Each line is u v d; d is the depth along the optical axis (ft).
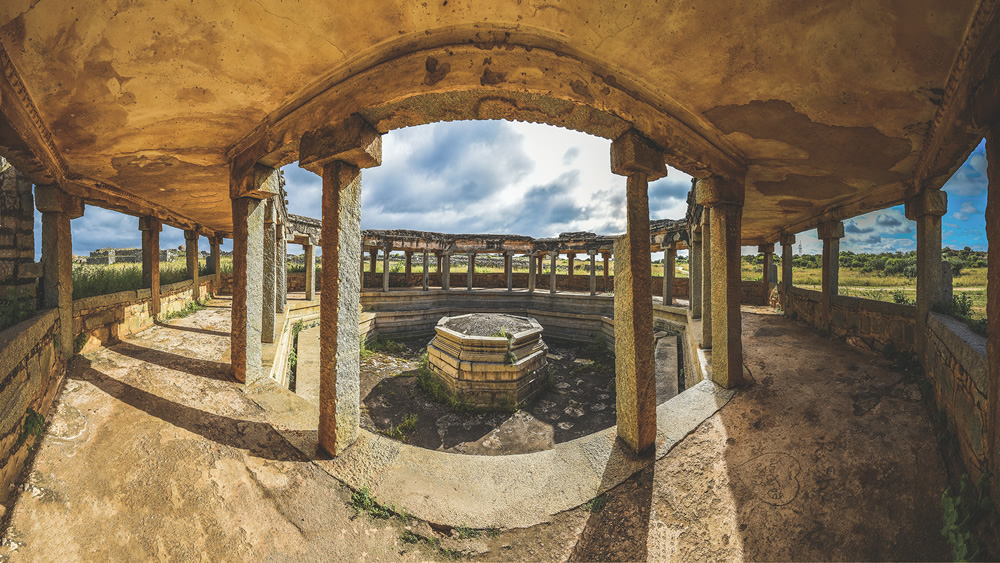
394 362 34.60
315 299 39.93
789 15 7.41
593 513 10.12
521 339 26.68
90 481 9.53
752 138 12.57
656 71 9.52
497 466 11.73
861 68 8.62
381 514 9.90
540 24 8.30
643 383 11.55
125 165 15.20
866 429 11.75
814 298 24.79
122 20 7.47
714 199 14.19
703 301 20.65
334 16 7.76
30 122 10.27
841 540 8.87
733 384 14.94
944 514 8.49
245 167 13.88
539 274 61.77
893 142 11.77
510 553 9.18
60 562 7.79
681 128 11.77
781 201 20.42
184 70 9.23
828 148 12.76
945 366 11.46
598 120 10.40
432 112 10.17
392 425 22.31
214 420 12.46
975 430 8.78
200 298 35.06
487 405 24.99
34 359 11.10
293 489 10.32
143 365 15.84
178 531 8.84
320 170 11.80
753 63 8.86
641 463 11.32
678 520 9.80
